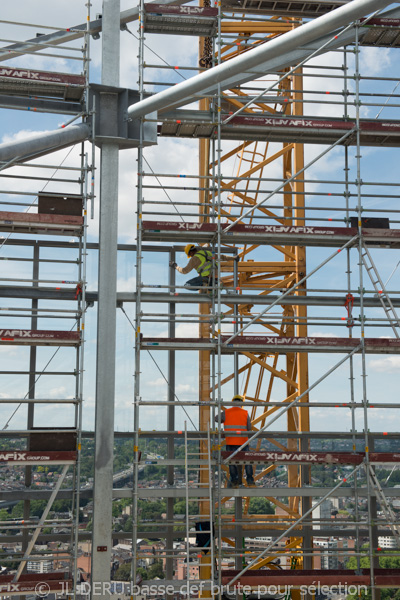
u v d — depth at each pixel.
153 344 13.45
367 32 15.12
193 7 14.75
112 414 13.41
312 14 15.59
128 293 13.88
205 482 14.32
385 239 14.30
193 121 14.20
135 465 13.19
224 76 12.05
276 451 13.11
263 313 13.62
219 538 12.86
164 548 13.91
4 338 12.69
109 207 14.02
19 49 15.54
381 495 13.32
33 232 13.50
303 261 18.09
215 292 14.03
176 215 14.02
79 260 13.67
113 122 14.20
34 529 13.55
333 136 15.02
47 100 14.31
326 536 14.47
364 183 14.55
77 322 13.31
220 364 13.40
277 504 16.64
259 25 19.02
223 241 14.51
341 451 13.52
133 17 14.98
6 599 13.14
